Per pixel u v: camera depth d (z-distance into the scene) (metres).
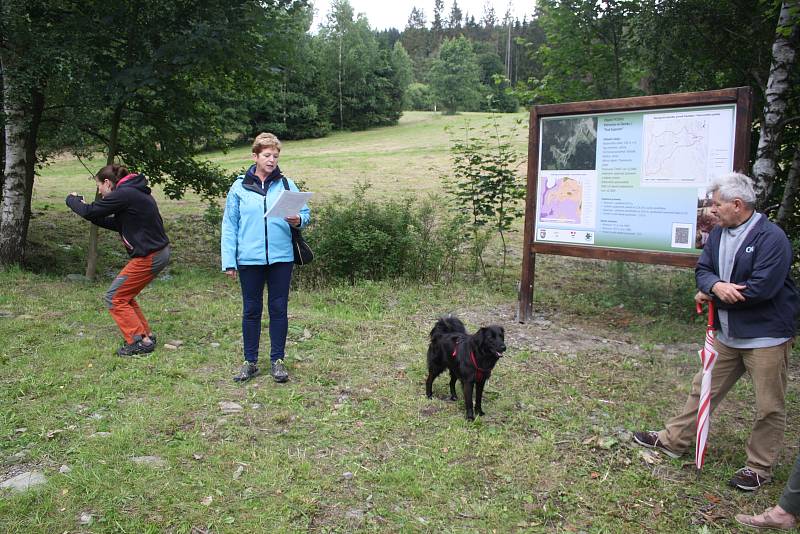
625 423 4.37
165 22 9.09
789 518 3.11
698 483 3.58
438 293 8.59
